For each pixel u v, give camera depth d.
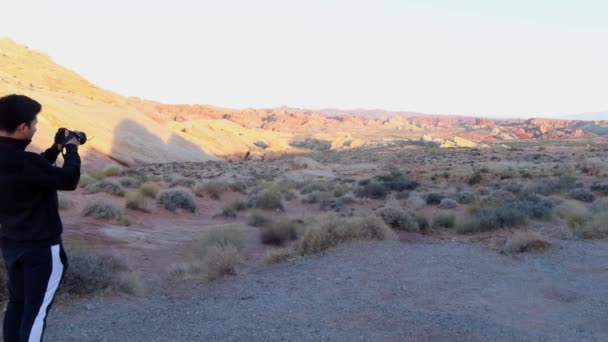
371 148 122.25
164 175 45.44
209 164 67.00
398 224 14.88
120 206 19.27
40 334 3.52
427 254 10.70
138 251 12.80
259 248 13.91
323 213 23.95
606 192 29.00
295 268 9.79
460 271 9.36
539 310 7.21
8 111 3.39
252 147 117.44
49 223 3.59
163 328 6.19
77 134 3.76
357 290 8.10
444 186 39.91
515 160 66.00
